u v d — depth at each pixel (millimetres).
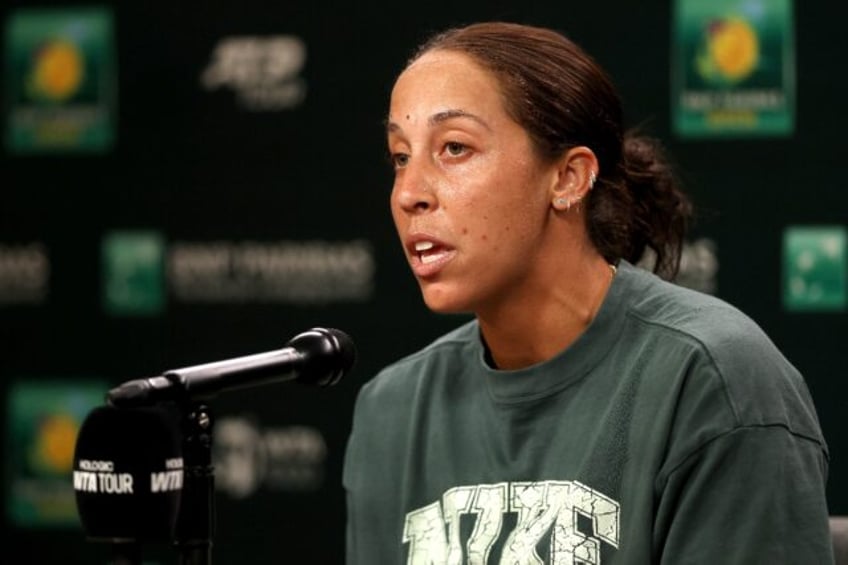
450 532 6496
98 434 5004
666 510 6008
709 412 5980
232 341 13344
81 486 5031
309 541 13195
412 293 12977
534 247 6363
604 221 6602
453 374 6953
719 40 12336
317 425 13164
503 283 6340
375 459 7070
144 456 4977
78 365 13664
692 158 12375
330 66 13109
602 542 6078
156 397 5020
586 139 6461
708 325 6234
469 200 6199
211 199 13367
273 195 13227
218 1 13312
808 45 12219
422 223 6266
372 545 6973
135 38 13500
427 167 6266
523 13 12672
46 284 13703
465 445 6676
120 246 13555
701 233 12320
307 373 5598
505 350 6664
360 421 7223
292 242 13211
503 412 6535
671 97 12391
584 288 6547
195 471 5195
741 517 5859
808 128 12227
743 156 12297
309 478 13188
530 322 6516
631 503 6074
